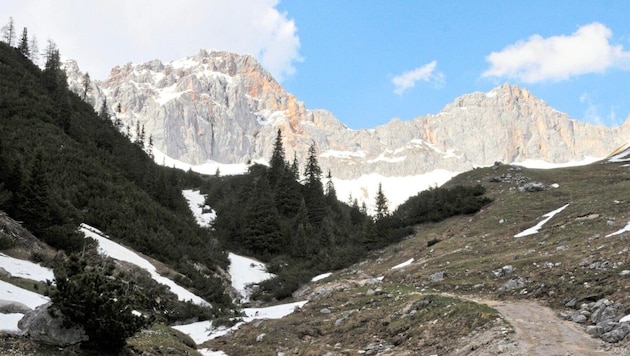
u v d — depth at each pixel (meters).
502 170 76.12
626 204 43.16
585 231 38.22
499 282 30.70
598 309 20.00
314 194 94.25
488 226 53.25
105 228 47.22
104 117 113.06
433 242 53.97
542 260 31.73
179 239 57.34
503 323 19.67
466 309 21.98
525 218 52.41
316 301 34.66
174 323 32.59
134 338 19.61
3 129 51.41
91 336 15.78
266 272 62.97
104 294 15.79
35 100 68.62
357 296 33.59
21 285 24.05
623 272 23.61
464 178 78.50
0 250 29.64
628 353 15.27
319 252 69.94
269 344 24.69
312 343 24.47
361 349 22.11
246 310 38.59
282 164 108.44
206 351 24.75
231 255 67.19
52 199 38.53
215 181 111.75
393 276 44.03
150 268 42.12
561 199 56.34
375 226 66.50
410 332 22.08
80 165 56.06
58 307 15.43
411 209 70.94
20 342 14.96
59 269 16.25
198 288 43.75
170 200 74.06
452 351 18.61
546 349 16.41
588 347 16.58
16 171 35.75
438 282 35.16
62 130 64.75
